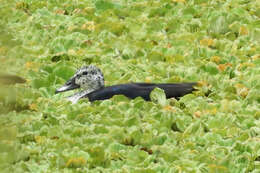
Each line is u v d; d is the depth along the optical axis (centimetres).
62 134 2575
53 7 4409
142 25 4003
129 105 2858
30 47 3628
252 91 2981
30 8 4400
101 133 2594
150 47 3725
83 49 3678
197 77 3244
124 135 2538
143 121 2723
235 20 4081
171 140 2533
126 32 3956
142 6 4372
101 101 2966
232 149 2455
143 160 2377
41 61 3484
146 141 2525
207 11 4244
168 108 2827
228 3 4459
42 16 4194
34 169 2256
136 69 3369
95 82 3148
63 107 2894
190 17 4178
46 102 2973
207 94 3058
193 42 3816
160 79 3216
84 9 4319
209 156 2350
